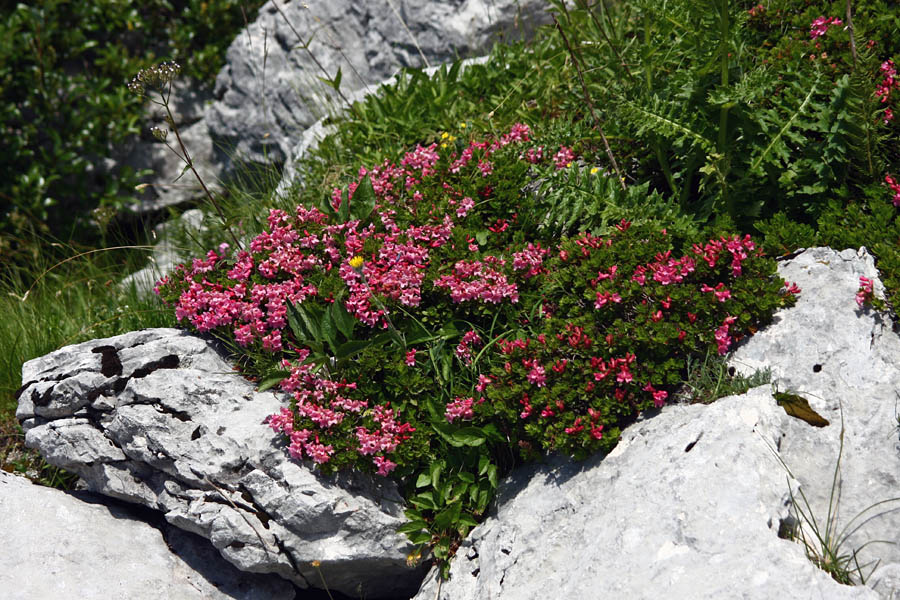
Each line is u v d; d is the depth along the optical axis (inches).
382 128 99.5
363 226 88.7
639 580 75.9
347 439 82.8
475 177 90.0
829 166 84.4
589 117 93.3
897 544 76.2
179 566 83.6
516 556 80.0
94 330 95.9
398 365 84.1
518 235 87.4
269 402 84.9
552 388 81.8
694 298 82.0
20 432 91.0
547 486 81.5
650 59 88.9
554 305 85.0
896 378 79.0
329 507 81.7
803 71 86.3
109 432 84.9
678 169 89.8
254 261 87.9
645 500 77.9
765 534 75.2
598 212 87.1
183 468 83.0
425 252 86.8
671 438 79.2
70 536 83.3
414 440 83.0
